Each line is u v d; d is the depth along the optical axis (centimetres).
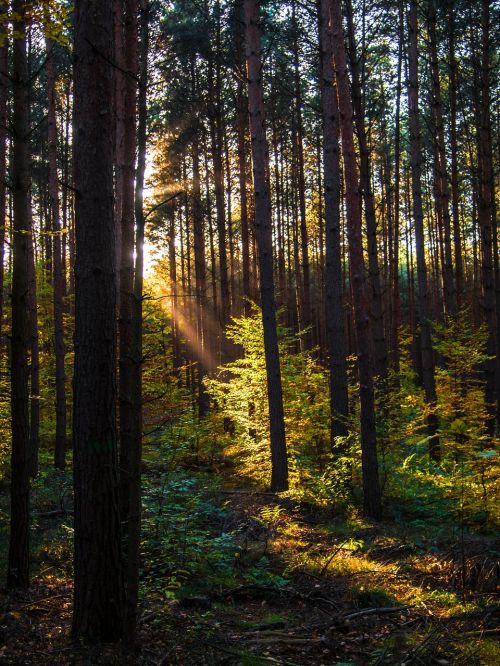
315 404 1397
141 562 732
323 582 740
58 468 1666
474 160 2833
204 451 1591
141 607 620
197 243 2688
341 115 1081
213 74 2350
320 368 1620
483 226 1455
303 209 2233
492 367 1445
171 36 1791
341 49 1080
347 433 1255
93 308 502
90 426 498
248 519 1043
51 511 1135
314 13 1349
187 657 499
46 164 2648
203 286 2720
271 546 887
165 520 786
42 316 2159
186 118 2297
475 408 1392
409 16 1566
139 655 481
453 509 876
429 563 767
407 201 3303
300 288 2777
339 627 584
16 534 667
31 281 1567
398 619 604
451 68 1748
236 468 1555
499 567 680
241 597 701
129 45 797
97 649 476
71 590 670
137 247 479
